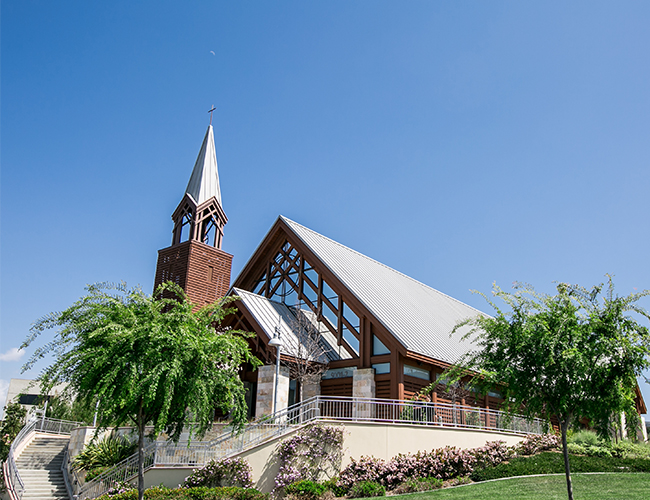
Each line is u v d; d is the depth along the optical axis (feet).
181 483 59.41
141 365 38.73
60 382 41.34
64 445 109.19
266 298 96.73
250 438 62.28
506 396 44.11
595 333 39.65
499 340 43.91
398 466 61.31
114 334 37.88
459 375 46.01
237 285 108.17
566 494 49.80
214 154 137.28
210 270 125.59
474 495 51.44
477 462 64.69
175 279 122.83
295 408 67.92
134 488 60.18
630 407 38.73
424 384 83.20
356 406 78.54
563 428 40.11
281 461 59.06
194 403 40.57
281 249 104.99
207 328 44.78
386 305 92.17
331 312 91.76
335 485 58.54
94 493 67.26
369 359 82.17
